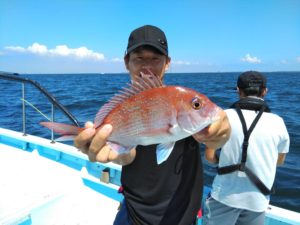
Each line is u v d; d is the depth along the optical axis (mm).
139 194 914
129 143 765
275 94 15344
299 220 1363
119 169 1762
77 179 1780
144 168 900
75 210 1533
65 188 1639
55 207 1506
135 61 969
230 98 11492
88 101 10164
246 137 1422
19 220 1304
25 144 2326
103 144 721
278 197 2873
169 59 1041
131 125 756
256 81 1562
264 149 1430
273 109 9320
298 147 4625
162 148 742
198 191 944
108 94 13273
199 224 1203
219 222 1552
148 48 931
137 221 913
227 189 1489
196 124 710
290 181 3229
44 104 8875
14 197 1489
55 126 735
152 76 765
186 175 916
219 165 1530
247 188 1448
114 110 771
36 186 1633
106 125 718
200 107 710
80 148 742
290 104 10648
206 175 3031
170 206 899
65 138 737
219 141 736
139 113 750
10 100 9875
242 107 1517
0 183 1657
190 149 921
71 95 12938
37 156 2125
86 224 1431
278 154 1591
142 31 951
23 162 1997
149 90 749
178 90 730
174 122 726
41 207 1420
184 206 914
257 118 1451
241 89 1607
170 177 894
